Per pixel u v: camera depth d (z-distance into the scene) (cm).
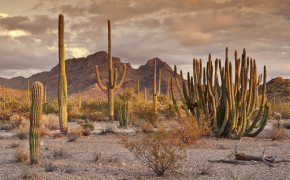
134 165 845
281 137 1507
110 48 2772
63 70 1717
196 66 1570
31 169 783
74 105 4362
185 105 1592
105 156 1000
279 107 3603
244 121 1498
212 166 800
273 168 755
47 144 1341
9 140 1491
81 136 1655
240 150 1126
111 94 2728
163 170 719
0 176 696
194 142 1263
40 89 873
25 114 2638
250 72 1567
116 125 2306
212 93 1548
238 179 633
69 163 874
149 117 2180
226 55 1493
